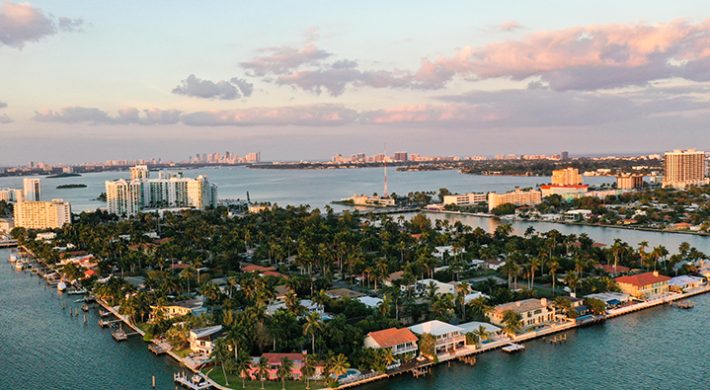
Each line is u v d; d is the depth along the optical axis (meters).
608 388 182.75
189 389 186.00
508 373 195.00
